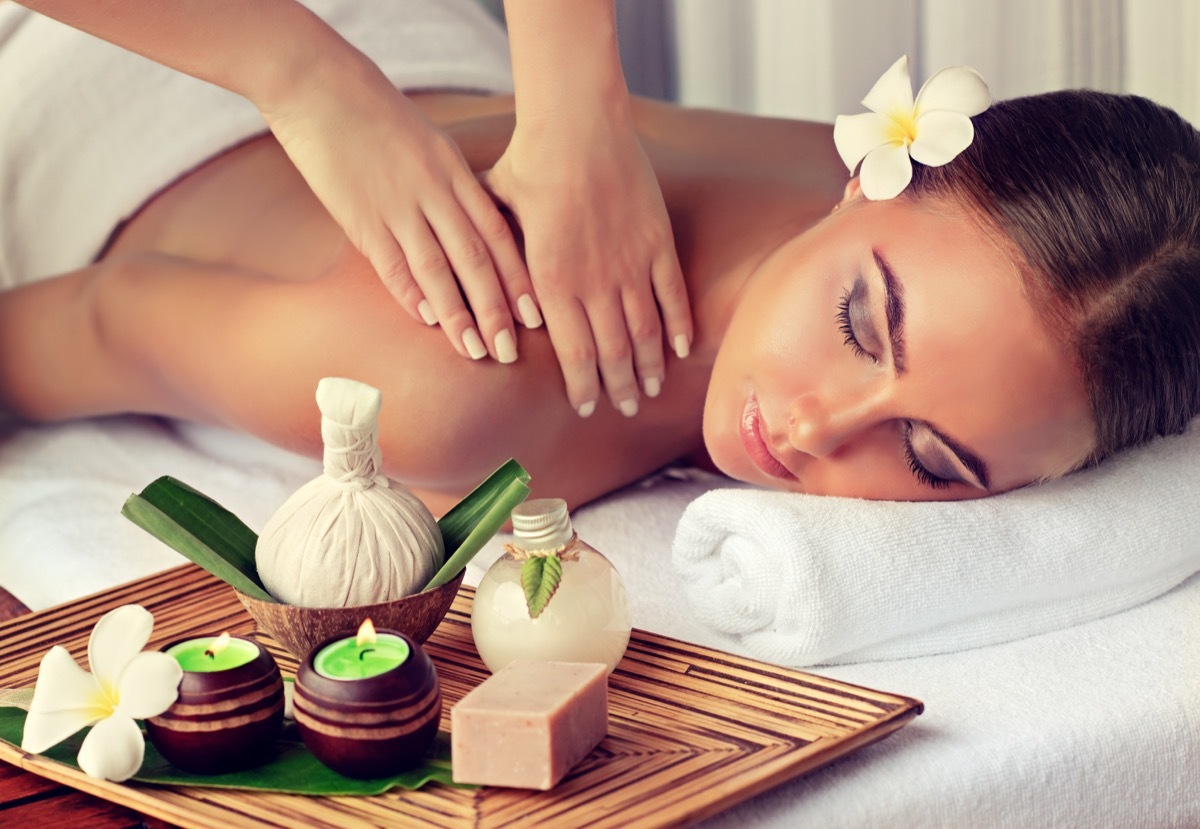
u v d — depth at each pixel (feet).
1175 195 3.43
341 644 2.59
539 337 3.96
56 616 3.30
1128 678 3.15
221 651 2.60
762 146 5.04
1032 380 3.30
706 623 3.36
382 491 2.88
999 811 2.74
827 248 3.52
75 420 5.15
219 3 3.55
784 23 6.15
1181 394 3.53
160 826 2.47
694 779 2.44
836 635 3.14
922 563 3.23
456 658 3.07
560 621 2.84
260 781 2.45
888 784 2.64
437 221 3.72
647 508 4.38
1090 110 3.49
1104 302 3.31
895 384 3.33
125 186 5.25
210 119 5.22
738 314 3.76
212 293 4.40
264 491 4.51
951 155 3.31
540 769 2.39
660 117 5.30
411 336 3.91
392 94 3.74
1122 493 3.57
